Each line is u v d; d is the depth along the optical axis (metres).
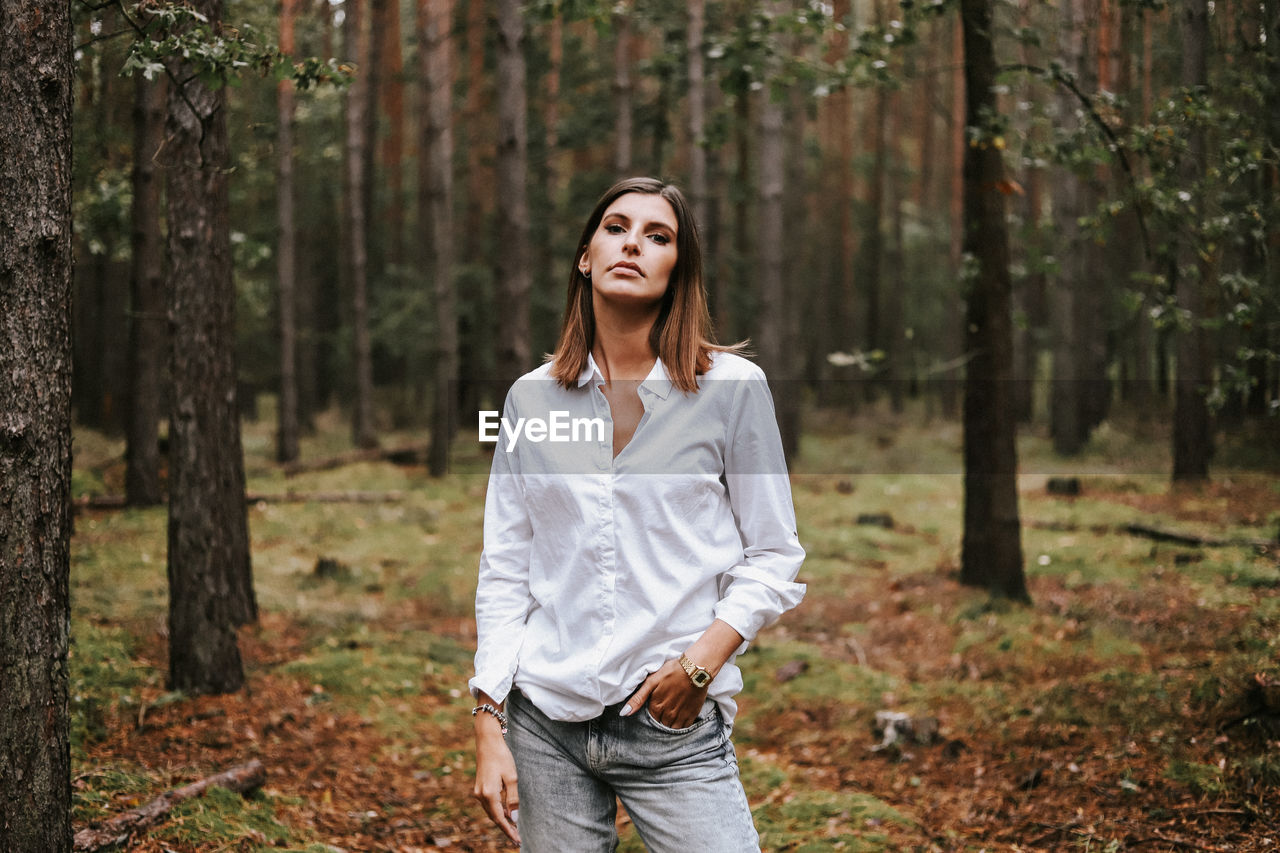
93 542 7.85
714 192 18.06
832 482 14.27
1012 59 7.27
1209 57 5.80
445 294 14.27
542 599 1.73
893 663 6.01
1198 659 4.84
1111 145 5.92
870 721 4.86
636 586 1.65
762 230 14.46
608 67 20.41
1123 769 3.82
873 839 3.53
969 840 3.52
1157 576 6.93
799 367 30.36
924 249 31.19
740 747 4.74
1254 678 4.01
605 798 1.74
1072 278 16.09
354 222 16.48
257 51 3.33
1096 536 8.98
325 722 4.79
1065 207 14.71
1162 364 18.09
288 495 11.21
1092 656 5.29
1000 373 7.12
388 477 13.42
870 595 7.66
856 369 24.50
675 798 1.65
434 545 9.39
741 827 1.66
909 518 11.25
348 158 17.62
